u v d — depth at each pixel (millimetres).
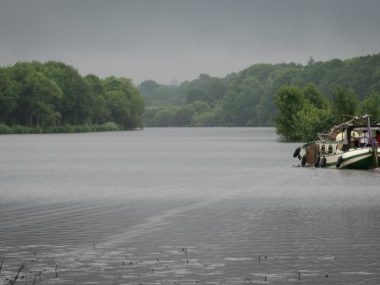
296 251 36000
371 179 78938
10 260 34188
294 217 48312
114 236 40781
